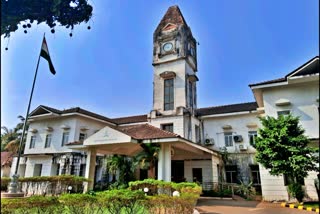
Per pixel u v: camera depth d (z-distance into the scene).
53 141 21.58
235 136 19.12
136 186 10.15
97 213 5.46
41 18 3.70
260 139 11.37
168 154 11.80
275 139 10.88
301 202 10.89
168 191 9.52
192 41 21.80
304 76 12.54
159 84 19.55
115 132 11.87
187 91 18.94
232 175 18.47
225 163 18.58
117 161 14.07
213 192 14.77
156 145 11.73
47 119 22.75
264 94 14.20
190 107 19.20
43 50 8.09
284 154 10.61
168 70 19.53
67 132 21.19
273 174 10.85
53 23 3.88
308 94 13.20
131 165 13.69
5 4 3.33
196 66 21.69
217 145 19.66
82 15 4.04
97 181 18.81
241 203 11.69
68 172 19.19
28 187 14.12
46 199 4.86
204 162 16.50
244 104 21.53
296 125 11.20
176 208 6.22
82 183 12.84
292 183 11.37
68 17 3.93
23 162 22.66
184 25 20.44
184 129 17.38
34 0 3.52
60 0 3.67
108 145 12.59
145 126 13.73
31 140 23.20
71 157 19.53
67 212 5.17
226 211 9.10
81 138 21.20
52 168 20.62
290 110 13.33
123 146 12.91
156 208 5.85
